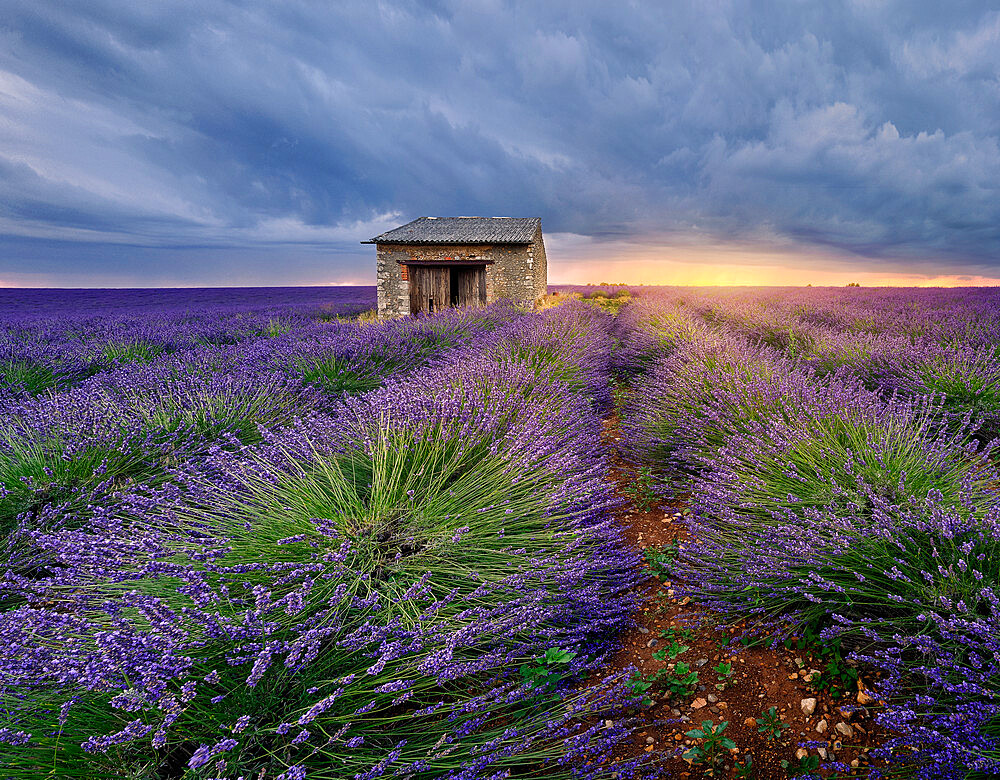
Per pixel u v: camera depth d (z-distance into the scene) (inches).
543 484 126.6
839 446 119.5
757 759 68.9
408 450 128.6
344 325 409.4
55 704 61.4
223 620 71.1
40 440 145.9
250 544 95.1
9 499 125.6
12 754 56.5
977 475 111.0
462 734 66.5
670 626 97.7
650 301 652.1
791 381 170.2
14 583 87.3
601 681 84.4
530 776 66.6
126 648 59.7
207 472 138.2
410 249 662.5
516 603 85.9
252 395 203.9
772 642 87.6
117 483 139.3
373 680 72.1
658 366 273.7
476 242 645.9
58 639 70.7
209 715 63.8
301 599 73.2
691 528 119.0
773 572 92.4
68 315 695.7
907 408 135.0
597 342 348.5
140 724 57.4
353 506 109.4
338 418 167.0
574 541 103.3
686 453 159.9
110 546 89.4
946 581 76.8
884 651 74.4
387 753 64.8
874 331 352.5
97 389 188.9
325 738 65.4
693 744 72.4
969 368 199.5
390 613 81.5
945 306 508.4
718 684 82.5
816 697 77.6
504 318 464.4
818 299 706.8
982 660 66.1
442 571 93.5
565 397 195.3
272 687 69.1
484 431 143.2
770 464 123.8
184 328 438.6
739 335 375.9
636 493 157.2
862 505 97.3
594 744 70.5
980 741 57.2
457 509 110.9
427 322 401.1
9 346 284.2
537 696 77.4
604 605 98.4
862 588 83.2
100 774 57.3
